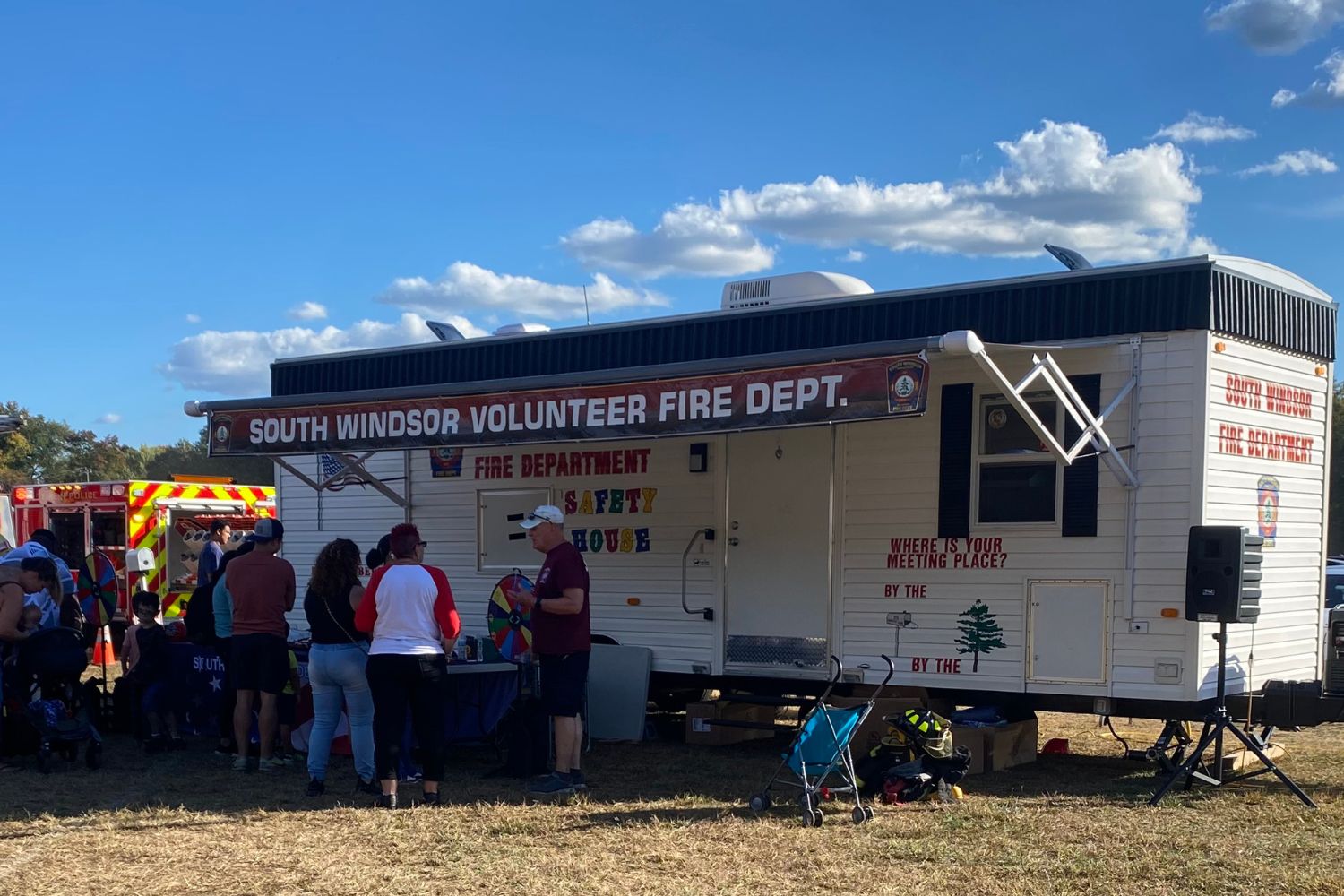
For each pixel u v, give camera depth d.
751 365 7.81
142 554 16.02
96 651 15.93
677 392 8.16
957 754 7.90
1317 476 9.62
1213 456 8.34
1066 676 8.63
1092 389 8.59
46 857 6.43
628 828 7.04
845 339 9.47
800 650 9.77
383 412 9.60
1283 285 9.12
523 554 11.34
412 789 8.16
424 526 12.01
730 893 5.81
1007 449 8.95
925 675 9.17
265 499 17.66
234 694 9.51
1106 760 9.55
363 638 8.00
